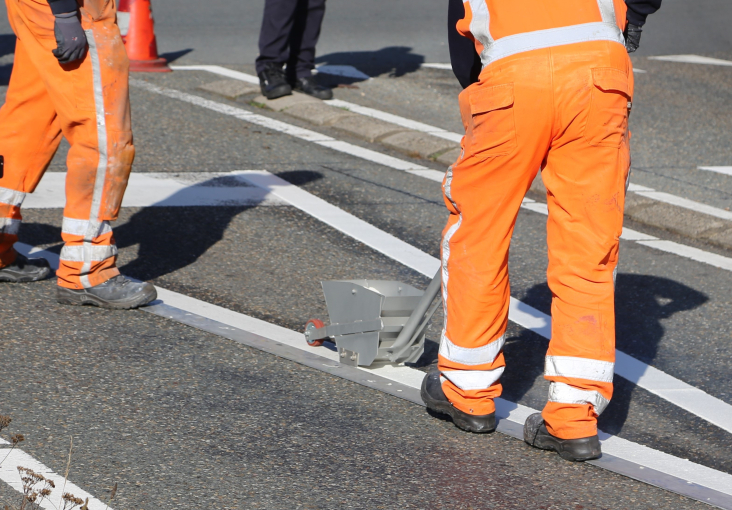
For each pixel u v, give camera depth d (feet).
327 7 59.06
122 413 13.97
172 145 30.14
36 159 18.92
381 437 13.85
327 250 22.58
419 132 33.53
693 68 48.37
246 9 55.77
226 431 13.65
